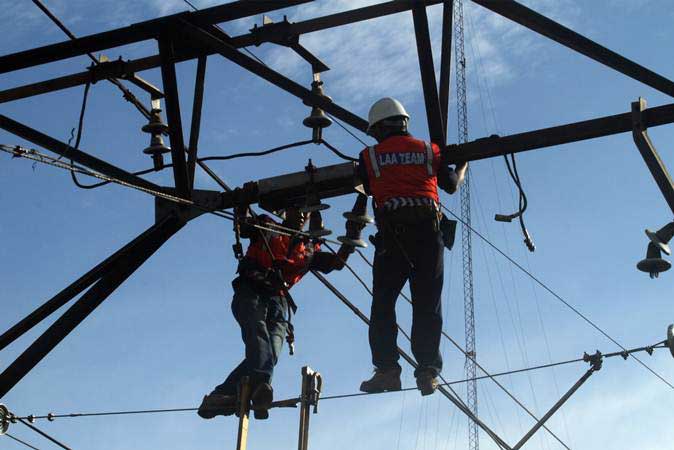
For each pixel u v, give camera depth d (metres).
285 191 10.16
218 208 10.22
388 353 9.13
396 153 9.11
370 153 9.16
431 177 9.14
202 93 10.48
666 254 8.96
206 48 10.52
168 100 10.11
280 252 10.09
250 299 9.90
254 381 9.49
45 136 10.30
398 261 9.16
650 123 9.23
